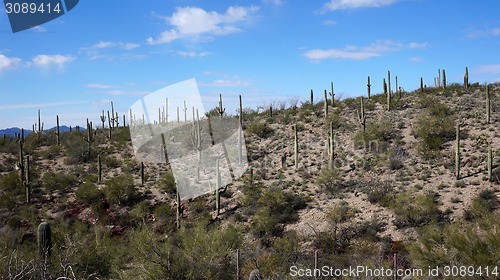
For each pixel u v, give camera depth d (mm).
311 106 48438
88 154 40312
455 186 24938
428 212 21453
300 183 29188
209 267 10812
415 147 31859
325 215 23656
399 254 17266
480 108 38250
